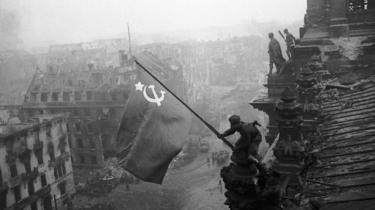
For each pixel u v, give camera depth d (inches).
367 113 491.2
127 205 1571.1
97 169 1995.6
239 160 223.3
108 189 1722.4
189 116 410.3
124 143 424.5
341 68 815.1
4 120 1899.6
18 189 1363.2
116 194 1676.9
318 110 518.0
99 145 1979.6
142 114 417.7
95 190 1722.4
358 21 920.3
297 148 326.3
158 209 1524.4
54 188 1572.3
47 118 1619.1
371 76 714.2
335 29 908.0
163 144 401.4
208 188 1672.0
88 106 2081.7
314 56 798.5
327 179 313.0
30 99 2215.8
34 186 1443.2
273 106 938.7
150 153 404.5
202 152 2165.4
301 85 525.0
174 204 1558.8
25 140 1400.1
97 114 2070.6
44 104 2171.5
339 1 906.1
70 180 1689.2
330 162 351.6
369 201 245.4
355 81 698.8
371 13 907.4
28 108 2207.2
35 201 1444.4
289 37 935.7
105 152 2089.1
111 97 2036.2
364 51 816.3
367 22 905.5
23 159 1387.8
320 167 344.2
